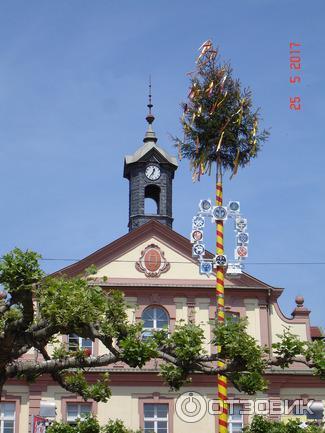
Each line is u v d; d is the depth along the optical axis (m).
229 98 28.27
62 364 18.97
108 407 38.44
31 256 17.92
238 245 27.48
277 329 40.41
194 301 40.41
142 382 38.88
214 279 40.75
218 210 27.75
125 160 45.19
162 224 41.28
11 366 18.95
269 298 40.88
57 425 28.92
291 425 28.19
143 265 40.69
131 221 44.16
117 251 40.81
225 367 19.42
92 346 39.09
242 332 19.59
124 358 18.31
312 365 19.88
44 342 18.66
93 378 38.75
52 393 38.34
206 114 28.20
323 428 31.97
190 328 19.25
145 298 40.22
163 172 44.69
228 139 28.30
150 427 38.38
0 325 18.27
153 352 18.31
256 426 28.25
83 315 17.94
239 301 40.72
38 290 18.27
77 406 38.34
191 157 28.44
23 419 38.00
